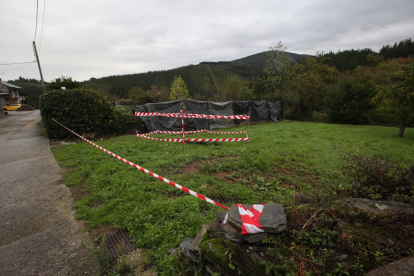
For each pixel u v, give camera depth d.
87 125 10.35
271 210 2.12
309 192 4.36
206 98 31.02
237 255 1.85
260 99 24.62
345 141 9.91
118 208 3.73
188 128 12.86
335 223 2.04
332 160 6.73
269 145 8.60
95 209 3.84
